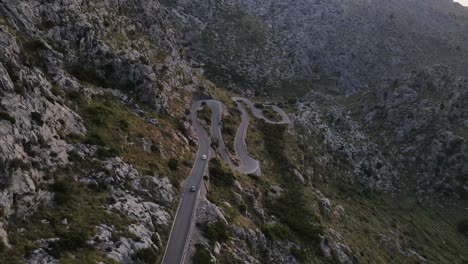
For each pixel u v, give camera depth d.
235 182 90.69
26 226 47.06
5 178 48.09
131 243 52.09
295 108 183.12
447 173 175.75
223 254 64.25
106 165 64.38
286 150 132.50
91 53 97.00
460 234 155.25
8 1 81.75
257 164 111.88
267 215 91.44
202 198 74.81
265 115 151.75
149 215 60.34
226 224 70.94
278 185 109.81
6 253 42.16
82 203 55.09
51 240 46.09
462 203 168.88
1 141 49.66
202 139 105.38
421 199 167.75
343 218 118.56
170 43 138.50
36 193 51.25
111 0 117.94
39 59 78.81
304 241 88.31
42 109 61.78
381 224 133.00
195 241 62.06
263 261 73.00
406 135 194.12
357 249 103.50
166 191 69.44
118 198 60.22
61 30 91.44
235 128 127.69
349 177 158.62
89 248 47.94
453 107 195.75
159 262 54.44
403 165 183.25
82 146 65.56
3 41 64.19
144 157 75.94
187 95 127.62
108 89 95.62
